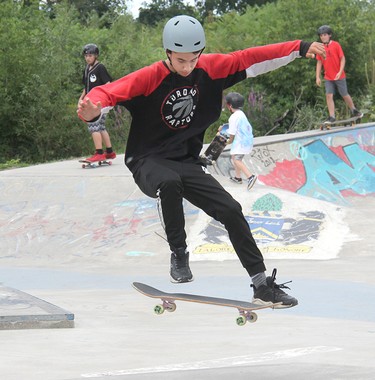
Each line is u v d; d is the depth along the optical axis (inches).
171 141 205.3
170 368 181.3
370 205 701.3
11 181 551.5
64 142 890.7
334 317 276.2
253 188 507.2
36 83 858.1
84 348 210.1
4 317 241.9
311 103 994.1
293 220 466.3
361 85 1007.6
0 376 171.3
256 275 198.4
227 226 200.1
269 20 1090.1
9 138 895.1
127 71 987.3
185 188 202.8
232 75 207.8
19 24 883.4
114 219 483.8
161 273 394.9
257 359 193.3
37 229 483.8
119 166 602.9
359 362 187.5
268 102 979.3
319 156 753.6
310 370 176.2
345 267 392.2
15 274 404.5
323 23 986.1
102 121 600.1
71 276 394.9
